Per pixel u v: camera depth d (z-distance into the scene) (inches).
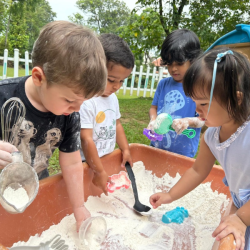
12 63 319.3
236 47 66.4
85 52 29.1
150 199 49.1
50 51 29.0
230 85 31.1
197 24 174.1
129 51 51.1
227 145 38.0
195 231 46.9
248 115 33.7
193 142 69.6
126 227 46.0
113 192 54.7
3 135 34.3
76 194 42.3
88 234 40.2
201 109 34.9
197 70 32.8
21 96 36.0
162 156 60.6
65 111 32.7
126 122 181.9
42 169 45.4
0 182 26.2
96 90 30.2
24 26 936.3
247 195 37.4
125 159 59.2
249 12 179.6
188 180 47.3
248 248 35.3
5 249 22.7
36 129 37.9
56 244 38.3
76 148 42.8
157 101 77.4
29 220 38.9
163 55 64.4
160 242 43.4
